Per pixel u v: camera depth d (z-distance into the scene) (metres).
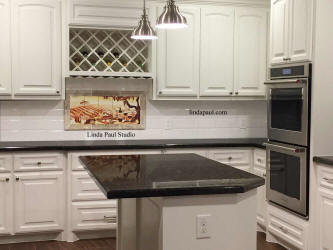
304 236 3.95
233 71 5.21
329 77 3.82
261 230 4.94
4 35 4.59
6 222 4.48
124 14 4.85
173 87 5.07
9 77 4.62
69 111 5.14
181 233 2.35
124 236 3.12
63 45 4.75
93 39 5.08
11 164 4.46
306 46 3.85
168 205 2.33
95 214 4.68
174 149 4.84
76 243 4.61
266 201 4.59
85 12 4.77
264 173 4.77
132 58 5.09
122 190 2.25
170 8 2.96
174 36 5.02
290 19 4.07
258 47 5.27
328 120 3.84
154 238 2.59
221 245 2.42
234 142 5.07
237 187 2.37
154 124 5.39
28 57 4.66
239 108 5.64
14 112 4.99
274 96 4.35
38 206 4.55
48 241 4.67
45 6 4.67
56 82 4.75
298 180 3.97
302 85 3.88
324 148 3.84
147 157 3.49
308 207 3.90
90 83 5.18
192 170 2.87
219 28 5.14
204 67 5.12
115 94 5.26
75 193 4.61
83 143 4.83
